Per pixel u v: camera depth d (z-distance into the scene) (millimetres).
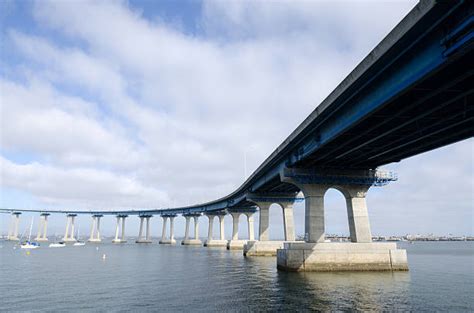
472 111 32875
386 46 26047
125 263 76562
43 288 41375
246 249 98688
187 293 36906
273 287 39375
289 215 93062
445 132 40031
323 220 56000
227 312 27922
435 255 124062
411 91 28562
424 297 33719
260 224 96750
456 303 31312
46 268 65938
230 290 38281
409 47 25078
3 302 33094
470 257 110375
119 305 31312
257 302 31375
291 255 53344
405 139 41500
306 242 56156
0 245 184375
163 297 34844
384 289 37656
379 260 53656
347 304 30141
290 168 56656
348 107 36500
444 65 22844
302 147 52344
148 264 73688
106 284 44375
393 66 27812
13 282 46812
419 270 62406
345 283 41562
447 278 50156
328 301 31391
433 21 22562
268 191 93375
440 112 33156
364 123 36906
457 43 20922
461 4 20297
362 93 33219
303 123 46281
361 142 44000
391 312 27531
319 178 56688
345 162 56062
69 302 32875
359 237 55531
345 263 53094
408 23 23422
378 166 57969
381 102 29781
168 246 185250
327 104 37906
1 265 72062
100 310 29484
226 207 146625
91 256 100750
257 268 61969
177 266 68688
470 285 42781
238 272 56031
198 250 137750
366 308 28719
